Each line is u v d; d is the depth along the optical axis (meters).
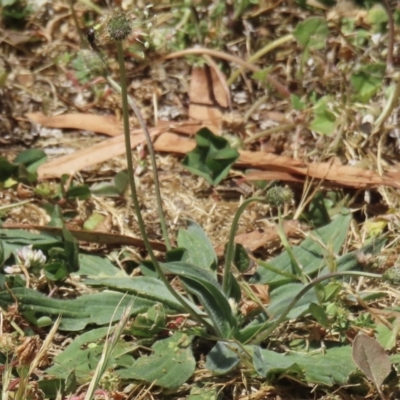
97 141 5.98
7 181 5.41
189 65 6.50
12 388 3.84
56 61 6.50
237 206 5.44
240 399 3.98
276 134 5.88
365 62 6.30
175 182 5.62
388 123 5.88
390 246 5.07
